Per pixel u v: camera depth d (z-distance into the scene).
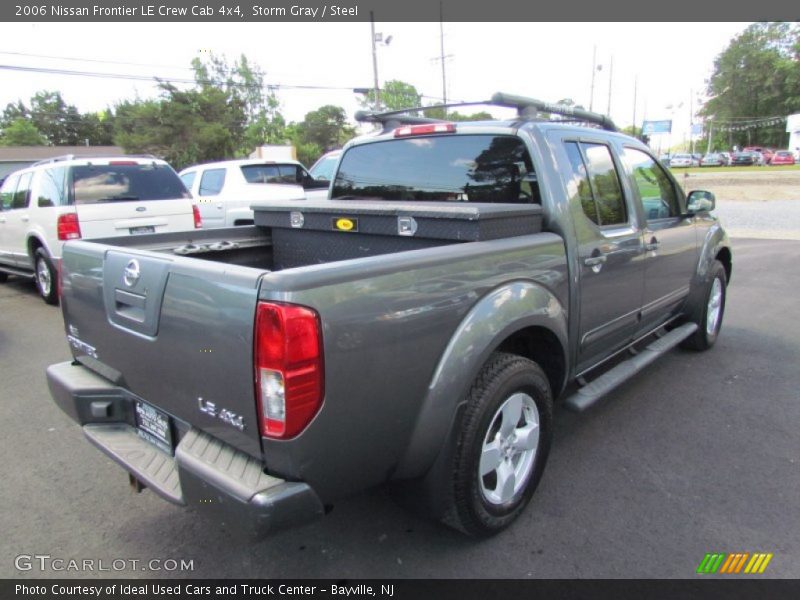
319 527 2.86
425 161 3.61
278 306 1.84
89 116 74.12
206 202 10.20
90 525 2.91
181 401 2.30
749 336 5.89
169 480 2.34
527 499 2.89
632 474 3.30
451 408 2.35
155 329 2.32
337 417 1.99
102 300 2.65
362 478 2.18
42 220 7.44
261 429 1.95
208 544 2.76
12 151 49.88
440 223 2.79
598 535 2.76
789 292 7.86
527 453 2.87
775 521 2.85
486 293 2.53
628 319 3.83
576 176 3.26
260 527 1.90
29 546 2.75
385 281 2.10
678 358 5.25
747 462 3.42
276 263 3.93
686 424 3.93
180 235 3.52
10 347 5.98
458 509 2.53
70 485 3.28
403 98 45.44
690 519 2.87
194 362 2.16
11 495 3.18
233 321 1.96
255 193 10.28
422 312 2.23
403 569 2.56
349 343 1.98
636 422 3.97
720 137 93.56
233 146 46.28
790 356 5.26
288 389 1.86
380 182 3.87
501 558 2.62
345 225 3.27
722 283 5.44
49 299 7.89
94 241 3.07
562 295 3.04
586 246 3.21
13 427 4.05
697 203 4.59
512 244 2.72
